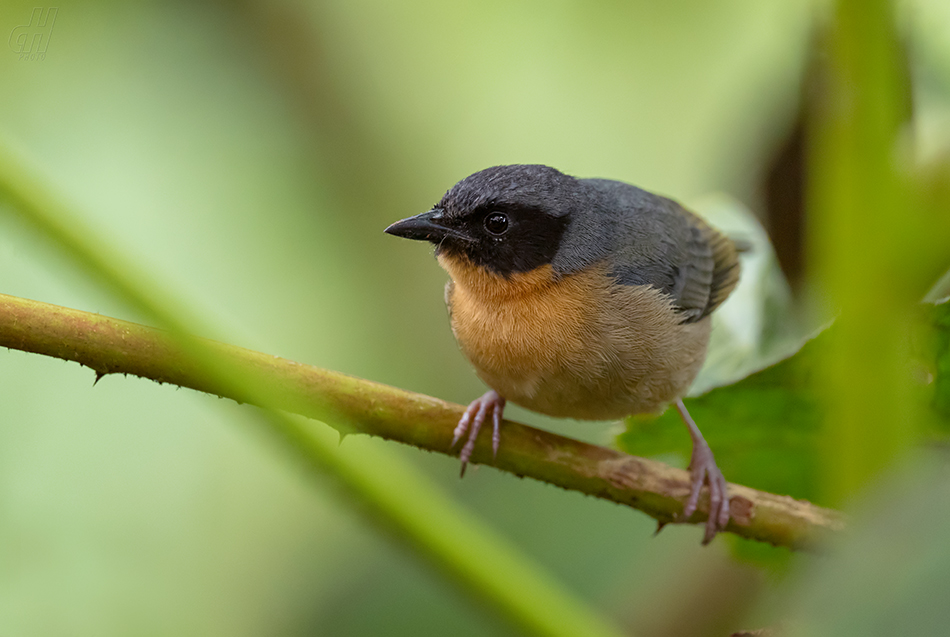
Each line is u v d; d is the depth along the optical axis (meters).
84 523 9.86
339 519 10.73
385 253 13.06
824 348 7.21
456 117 13.04
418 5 12.90
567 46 12.12
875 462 5.21
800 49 8.79
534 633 5.63
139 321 5.93
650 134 11.82
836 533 5.20
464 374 13.23
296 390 6.98
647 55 11.45
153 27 11.93
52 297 10.18
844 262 5.30
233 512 10.46
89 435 10.05
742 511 7.68
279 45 12.70
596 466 7.89
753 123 10.39
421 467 12.07
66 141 11.08
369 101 13.06
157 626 9.89
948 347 6.69
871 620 2.98
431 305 13.22
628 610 10.62
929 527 3.06
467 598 5.66
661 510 7.88
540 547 11.52
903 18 7.78
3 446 9.81
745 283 10.37
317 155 12.87
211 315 6.34
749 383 7.53
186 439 10.30
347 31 13.09
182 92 12.07
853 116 5.25
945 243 5.16
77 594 9.73
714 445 8.06
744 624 9.95
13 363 10.00
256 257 12.12
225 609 10.24
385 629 10.61
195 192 11.76
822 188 5.47
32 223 5.71
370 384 7.35
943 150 6.13
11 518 9.68
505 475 12.05
